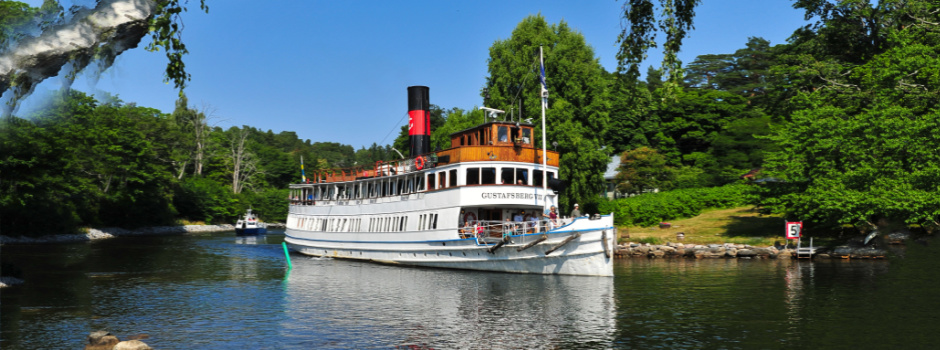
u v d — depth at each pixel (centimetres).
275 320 2214
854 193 3959
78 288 3000
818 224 4803
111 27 947
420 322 2162
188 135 10331
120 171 8100
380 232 4172
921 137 4122
